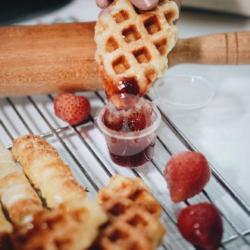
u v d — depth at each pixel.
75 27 0.82
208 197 0.72
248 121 0.83
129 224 0.64
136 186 0.68
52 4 1.03
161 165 0.77
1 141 0.77
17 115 0.84
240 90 0.88
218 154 0.78
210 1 0.99
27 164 0.73
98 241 0.62
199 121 0.83
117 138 0.74
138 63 0.74
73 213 0.63
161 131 0.81
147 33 0.75
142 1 0.75
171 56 0.80
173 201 0.70
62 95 0.81
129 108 0.75
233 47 0.80
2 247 0.61
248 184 0.75
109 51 0.75
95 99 0.86
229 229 0.69
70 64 0.81
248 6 0.98
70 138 0.81
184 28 0.99
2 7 1.00
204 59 0.81
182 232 0.66
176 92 0.87
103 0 0.79
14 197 0.68
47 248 0.61
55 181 0.70
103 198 0.67
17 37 0.81
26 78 0.81
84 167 0.77
